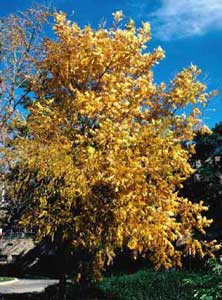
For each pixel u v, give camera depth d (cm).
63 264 1083
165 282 1441
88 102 923
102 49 1027
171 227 949
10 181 927
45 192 895
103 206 891
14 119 959
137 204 879
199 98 1038
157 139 877
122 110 952
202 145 2414
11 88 981
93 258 1032
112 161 854
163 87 1055
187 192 2361
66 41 1035
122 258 2430
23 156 898
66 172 869
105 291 1385
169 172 884
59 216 916
